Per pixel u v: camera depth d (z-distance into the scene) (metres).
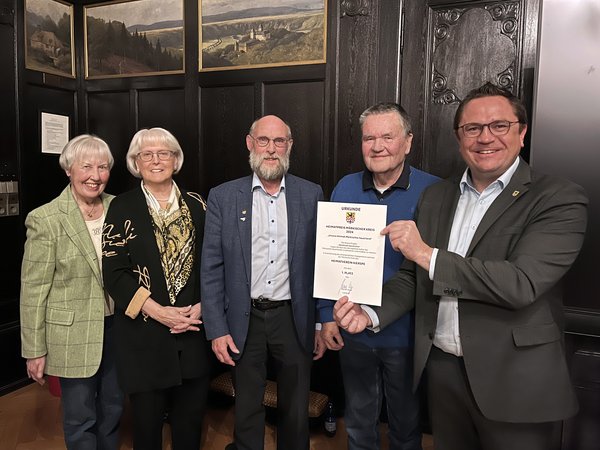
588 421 1.70
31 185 3.15
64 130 3.33
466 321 1.31
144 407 1.85
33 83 3.10
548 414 1.25
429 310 1.44
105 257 1.79
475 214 1.38
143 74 3.16
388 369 1.79
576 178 1.66
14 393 2.98
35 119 3.15
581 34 1.62
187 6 2.96
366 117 1.71
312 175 2.76
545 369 1.26
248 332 1.89
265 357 1.96
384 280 1.74
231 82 2.90
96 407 2.02
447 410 1.46
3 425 2.60
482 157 1.31
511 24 2.25
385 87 2.50
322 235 1.55
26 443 2.42
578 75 1.63
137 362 1.79
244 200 1.87
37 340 1.82
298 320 1.87
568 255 1.22
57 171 3.31
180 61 3.05
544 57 1.67
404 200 1.74
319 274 1.55
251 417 1.94
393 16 2.45
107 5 3.22
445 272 1.25
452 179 1.54
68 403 1.87
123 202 1.84
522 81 2.25
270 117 1.87
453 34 2.35
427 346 1.43
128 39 3.19
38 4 3.09
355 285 1.51
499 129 1.29
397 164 1.71
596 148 1.63
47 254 1.80
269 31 2.78
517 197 1.30
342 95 2.61
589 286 1.67
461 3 2.32
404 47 2.45
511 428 1.30
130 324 1.79
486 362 1.29
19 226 3.08
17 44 2.98
